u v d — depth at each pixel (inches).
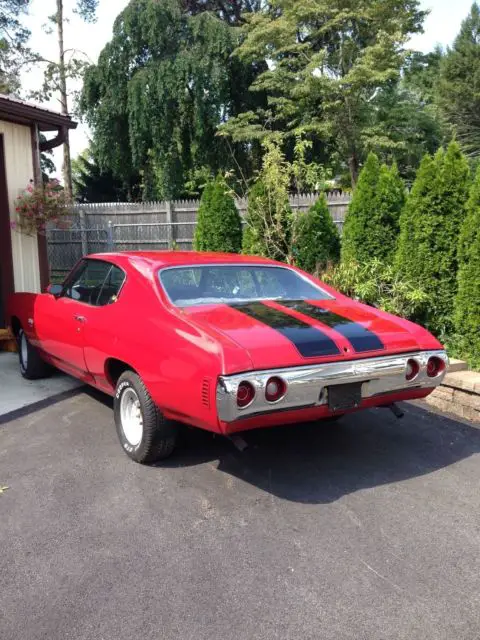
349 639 94.1
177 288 168.2
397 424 203.0
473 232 239.5
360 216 328.8
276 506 141.0
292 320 154.3
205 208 459.2
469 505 141.6
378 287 282.2
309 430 196.1
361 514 136.9
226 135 899.4
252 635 95.1
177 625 97.7
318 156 990.4
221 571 113.7
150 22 917.2
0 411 216.2
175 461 168.2
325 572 113.0
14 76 1021.8
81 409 218.8
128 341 162.4
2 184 325.4
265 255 401.7
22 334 262.1
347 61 968.3
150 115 919.0
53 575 112.9
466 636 94.9
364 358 144.9
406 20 948.6
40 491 149.5
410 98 1074.7
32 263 343.0
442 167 269.9
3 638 94.9
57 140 354.9
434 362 157.9
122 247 665.6
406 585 108.7
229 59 950.4
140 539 126.1
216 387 129.7
